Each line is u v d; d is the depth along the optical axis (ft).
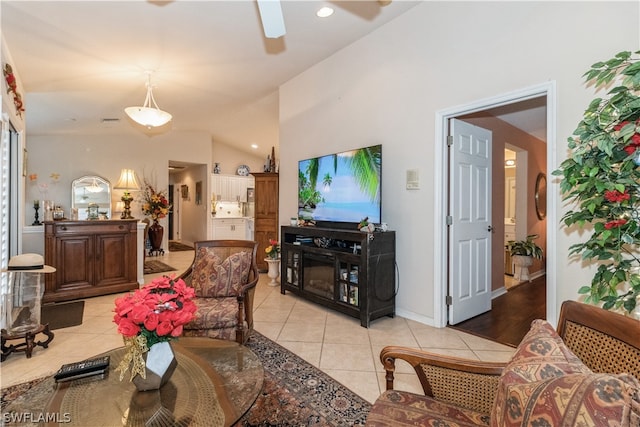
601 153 5.24
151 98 15.79
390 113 11.25
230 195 30.99
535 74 7.79
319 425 5.52
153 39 11.05
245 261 8.98
